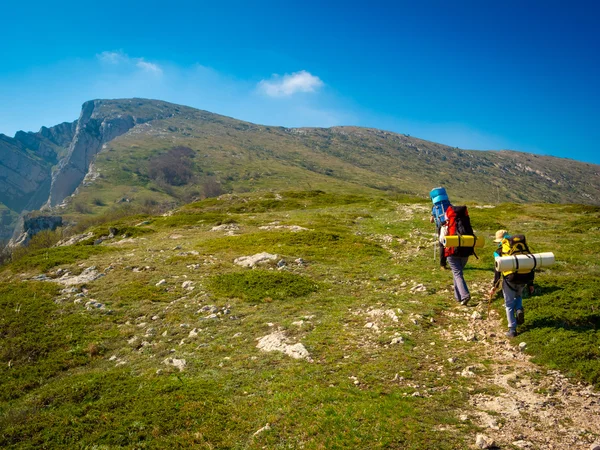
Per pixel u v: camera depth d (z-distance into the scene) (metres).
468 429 7.61
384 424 7.85
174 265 24.36
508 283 11.39
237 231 37.88
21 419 10.21
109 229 40.84
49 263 25.92
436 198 14.13
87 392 11.14
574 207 47.09
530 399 8.57
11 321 16.89
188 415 9.15
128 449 8.33
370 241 30.30
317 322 14.40
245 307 16.98
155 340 14.64
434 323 13.55
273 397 9.48
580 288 13.70
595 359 9.66
